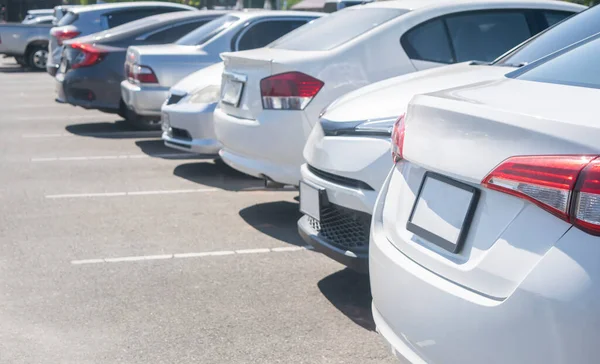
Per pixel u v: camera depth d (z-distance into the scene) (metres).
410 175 3.15
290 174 5.99
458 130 2.74
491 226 2.58
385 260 3.08
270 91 5.97
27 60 28.05
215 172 9.17
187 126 8.41
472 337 2.53
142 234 6.43
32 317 4.64
